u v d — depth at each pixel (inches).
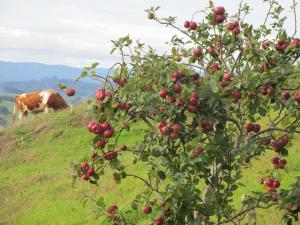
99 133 78.4
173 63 83.8
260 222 192.7
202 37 99.9
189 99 77.7
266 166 253.8
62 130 431.5
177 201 81.3
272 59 89.3
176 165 83.9
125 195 267.7
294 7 94.7
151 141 86.0
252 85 80.7
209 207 89.5
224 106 83.2
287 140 95.3
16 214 292.8
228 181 95.1
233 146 91.5
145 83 81.4
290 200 93.4
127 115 83.2
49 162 382.9
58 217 264.7
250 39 91.4
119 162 82.0
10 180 359.3
